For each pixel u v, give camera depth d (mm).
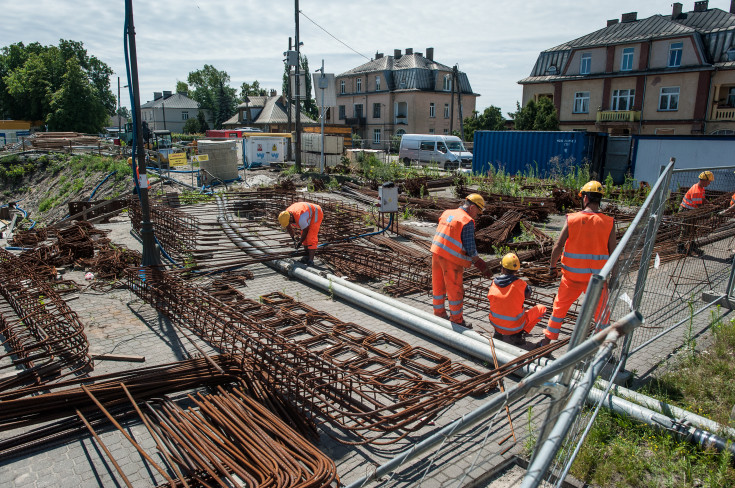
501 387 4840
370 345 5641
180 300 6434
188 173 25344
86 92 59375
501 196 15383
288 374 4473
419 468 3686
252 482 3189
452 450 3904
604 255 5074
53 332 5691
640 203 16422
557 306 5387
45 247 9656
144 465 3727
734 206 10750
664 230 10750
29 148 39094
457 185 17078
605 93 37281
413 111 55531
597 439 3875
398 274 8492
